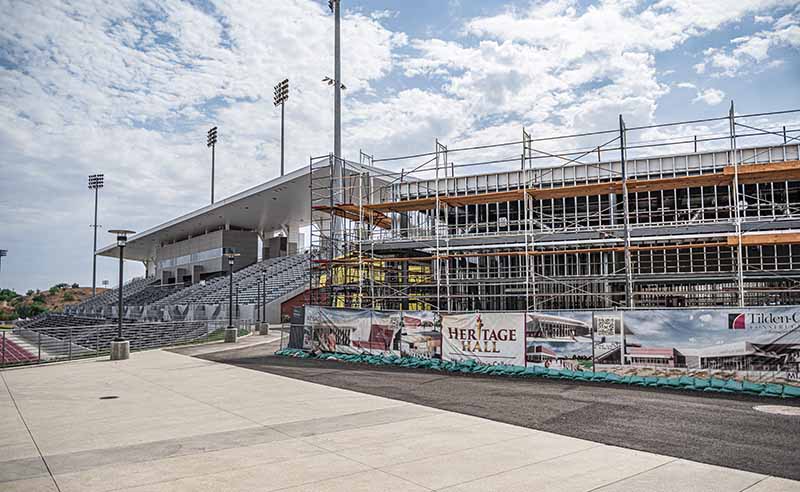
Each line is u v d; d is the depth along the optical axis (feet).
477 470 25.79
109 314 239.30
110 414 40.55
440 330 64.59
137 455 28.86
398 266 106.11
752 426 34.73
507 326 59.57
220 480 24.44
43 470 26.35
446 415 38.70
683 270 85.81
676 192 90.58
